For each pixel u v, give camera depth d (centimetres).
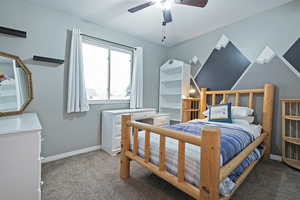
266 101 229
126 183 162
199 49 321
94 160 220
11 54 177
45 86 209
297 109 216
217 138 92
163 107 364
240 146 144
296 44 215
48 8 209
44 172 182
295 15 215
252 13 245
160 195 142
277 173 188
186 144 130
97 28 259
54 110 217
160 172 127
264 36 240
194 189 104
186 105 314
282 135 219
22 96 181
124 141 170
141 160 149
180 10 235
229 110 238
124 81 308
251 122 242
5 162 98
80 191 147
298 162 208
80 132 245
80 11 224
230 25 276
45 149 211
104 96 281
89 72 261
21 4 188
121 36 293
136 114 271
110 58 285
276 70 231
